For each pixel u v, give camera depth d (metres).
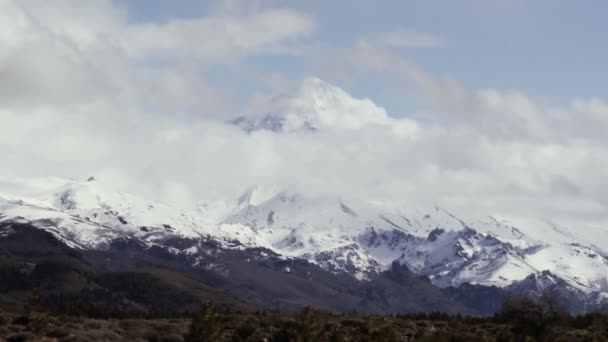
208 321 183.62
